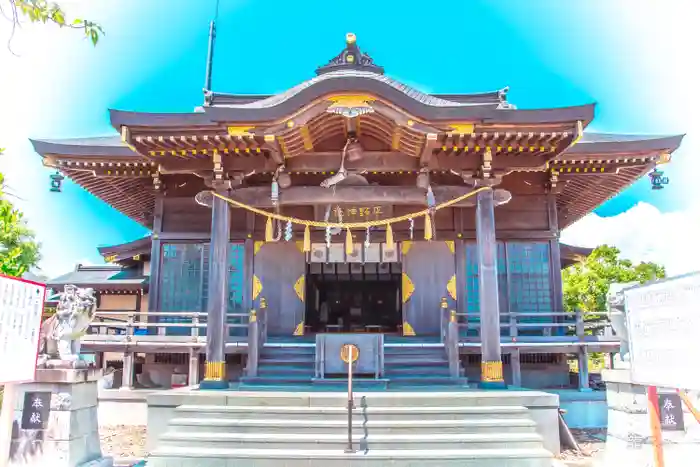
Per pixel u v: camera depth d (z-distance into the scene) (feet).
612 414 26.17
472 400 32.40
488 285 39.99
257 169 41.91
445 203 41.34
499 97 55.52
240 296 51.60
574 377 54.39
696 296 16.39
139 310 68.85
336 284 84.99
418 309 50.88
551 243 51.75
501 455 28.27
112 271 76.18
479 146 39.86
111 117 37.19
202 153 40.63
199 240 52.21
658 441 18.07
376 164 42.63
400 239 51.67
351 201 42.34
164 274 52.06
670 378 17.30
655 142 45.47
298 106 37.24
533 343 45.44
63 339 27.45
